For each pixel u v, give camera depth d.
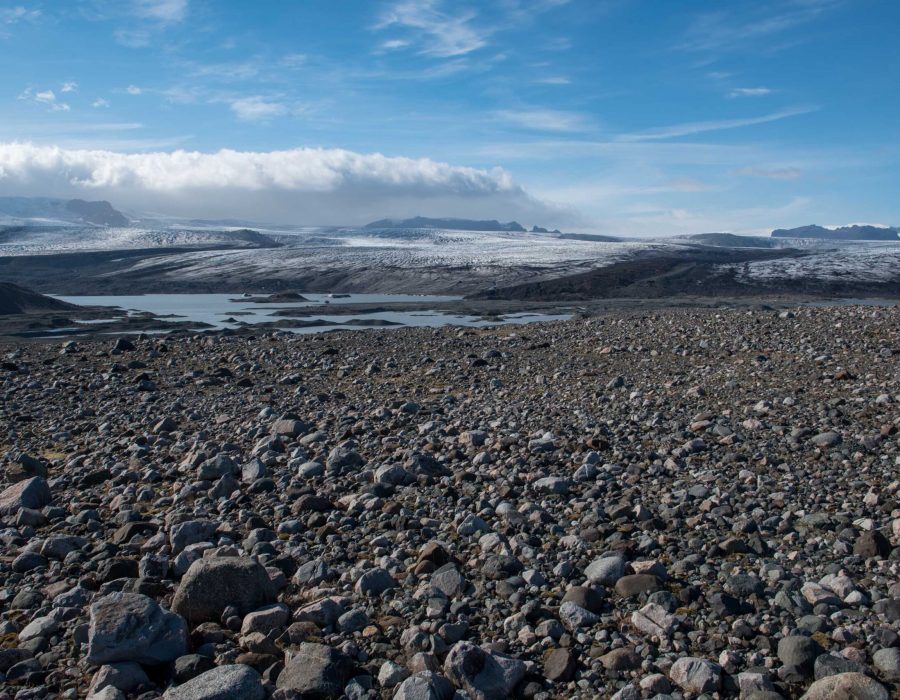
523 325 33.00
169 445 12.41
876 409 12.25
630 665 5.12
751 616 5.69
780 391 14.41
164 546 7.61
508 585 6.32
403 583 6.51
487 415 13.73
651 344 22.25
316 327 48.62
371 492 8.97
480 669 4.95
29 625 5.87
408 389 17.58
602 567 6.49
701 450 10.55
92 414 15.57
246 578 6.09
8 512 8.88
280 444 11.72
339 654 5.15
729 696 4.70
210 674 4.80
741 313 30.00
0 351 28.64
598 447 10.81
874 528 7.26
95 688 4.91
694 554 6.86
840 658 4.89
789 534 7.21
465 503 8.65
